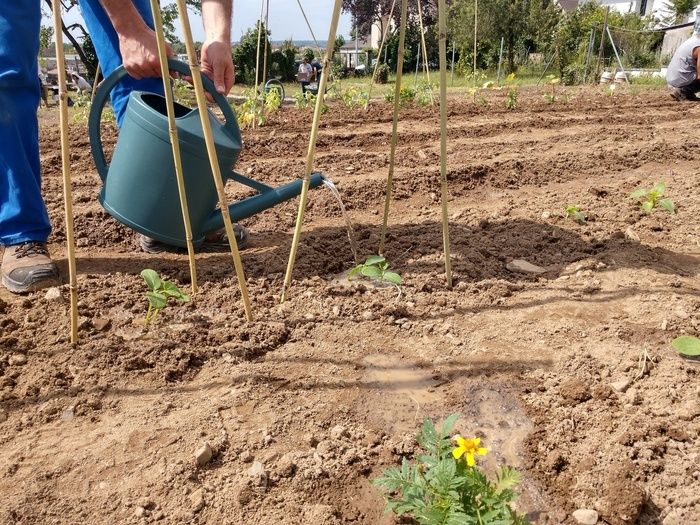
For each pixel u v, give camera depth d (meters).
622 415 1.79
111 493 1.52
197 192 2.40
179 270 2.62
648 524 1.49
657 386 1.91
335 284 2.56
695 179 3.96
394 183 3.83
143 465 1.60
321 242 2.94
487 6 21.03
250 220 3.26
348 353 2.11
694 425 1.74
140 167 2.36
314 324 2.27
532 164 4.29
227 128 2.47
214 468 1.61
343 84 16.20
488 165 4.20
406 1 2.34
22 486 1.52
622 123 6.05
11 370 1.93
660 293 2.46
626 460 1.63
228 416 1.79
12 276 2.39
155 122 2.29
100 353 2.03
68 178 1.85
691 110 7.00
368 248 2.90
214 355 2.06
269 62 24.42
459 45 21.98
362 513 1.52
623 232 3.10
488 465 1.64
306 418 1.80
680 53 8.01
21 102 2.38
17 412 1.77
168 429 1.72
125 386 1.89
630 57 19.31
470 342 2.17
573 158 4.41
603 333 2.20
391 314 2.34
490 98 8.70
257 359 2.06
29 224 2.48
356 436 1.74
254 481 1.56
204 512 1.49
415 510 1.35
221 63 2.37
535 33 21.31
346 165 4.30
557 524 1.48
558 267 2.73
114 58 2.79
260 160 4.48
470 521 1.27
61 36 1.71
